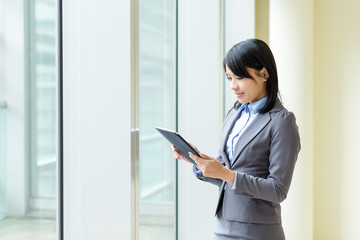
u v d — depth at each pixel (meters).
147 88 2.56
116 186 1.64
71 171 1.67
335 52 3.47
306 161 3.23
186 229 2.82
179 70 2.78
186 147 1.59
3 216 1.86
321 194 3.56
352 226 3.51
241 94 1.74
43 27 1.90
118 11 1.59
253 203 1.68
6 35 1.79
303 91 3.17
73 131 1.66
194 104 2.77
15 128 1.84
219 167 1.62
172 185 2.83
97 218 1.66
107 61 1.61
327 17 3.47
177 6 2.74
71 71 1.64
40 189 1.94
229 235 1.71
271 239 1.68
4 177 1.83
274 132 1.65
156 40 2.62
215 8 2.71
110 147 1.63
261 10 3.24
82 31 1.62
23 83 1.85
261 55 1.68
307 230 3.25
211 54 2.73
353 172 3.49
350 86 3.45
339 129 3.50
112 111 1.62
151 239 2.72
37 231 1.95
